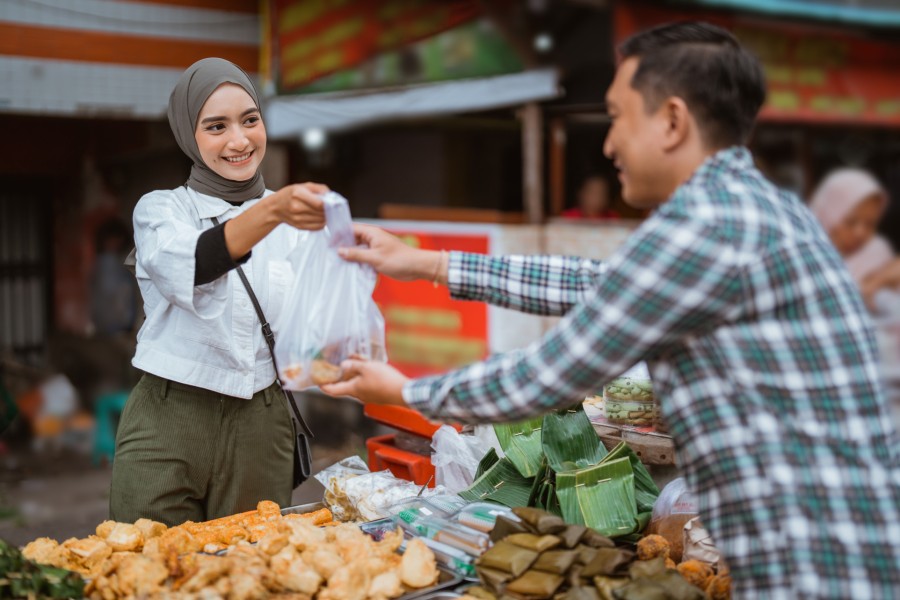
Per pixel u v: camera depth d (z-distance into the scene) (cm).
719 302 144
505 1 653
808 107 657
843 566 142
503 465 237
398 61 698
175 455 252
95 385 814
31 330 870
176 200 252
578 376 149
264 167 838
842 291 148
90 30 642
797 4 630
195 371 248
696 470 152
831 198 716
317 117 721
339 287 187
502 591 182
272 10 705
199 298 237
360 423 709
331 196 188
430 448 283
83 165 856
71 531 506
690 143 154
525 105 691
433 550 201
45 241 864
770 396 146
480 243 678
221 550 209
